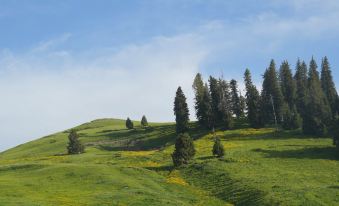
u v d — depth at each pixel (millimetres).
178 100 134625
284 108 124000
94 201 54562
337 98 126188
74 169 76312
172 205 53406
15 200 52781
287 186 58781
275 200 52062
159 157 93625
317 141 100312
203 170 74438
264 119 130250
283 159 81188
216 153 86375
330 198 52125
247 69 133375
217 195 60875
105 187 64375
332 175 67125
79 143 121500
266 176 66625
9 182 66812
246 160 80438
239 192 59281
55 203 52531
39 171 76438
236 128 130250
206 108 132625
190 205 55438
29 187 63531
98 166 79500
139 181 69688
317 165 75375
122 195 57812
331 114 116938
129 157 95875
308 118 111125
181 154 80750
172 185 68062
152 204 53406
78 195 58312
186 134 82500
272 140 106688
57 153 135625
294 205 49656
